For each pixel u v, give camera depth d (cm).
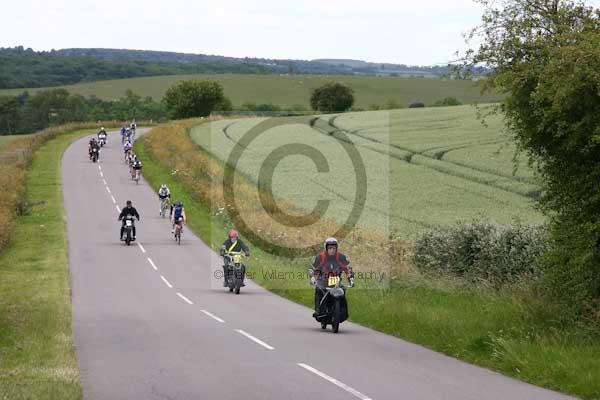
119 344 4200
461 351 3753
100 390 2958
